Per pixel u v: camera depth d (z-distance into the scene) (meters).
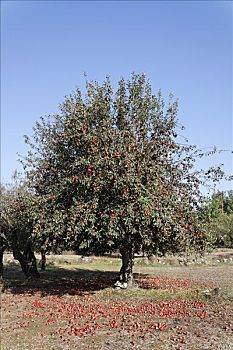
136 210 15.57
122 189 15.63
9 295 19.03
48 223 17.12
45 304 16.39
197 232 17.72
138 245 17.80
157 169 16.61
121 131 17.12
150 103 17.95
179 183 17.78
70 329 12.36
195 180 17.83
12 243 23.28
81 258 36.78
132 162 15.88
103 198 16.23
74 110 17.84
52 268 31.34
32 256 24.73
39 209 17.94
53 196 17.73
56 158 19.12
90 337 11.43
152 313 13.88
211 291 17.47
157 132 17.77
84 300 16.89
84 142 16.89
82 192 16.67
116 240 16.89
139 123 17.69
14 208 21.55
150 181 16.25
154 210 15.48
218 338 10.77
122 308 14.82
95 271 29.55
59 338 11.52
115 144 16.41
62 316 14.12
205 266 32.34
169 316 13.37
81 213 16.16
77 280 23.84
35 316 14.37
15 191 22.62
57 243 18.23
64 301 16.92
